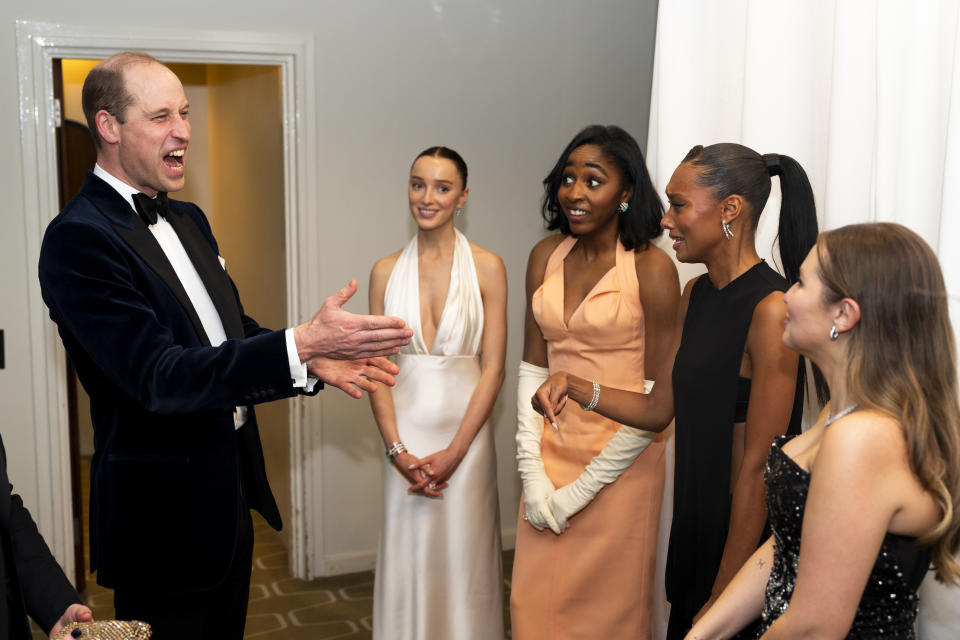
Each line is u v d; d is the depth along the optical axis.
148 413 2.01
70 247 1.87
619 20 4.16
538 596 2.53
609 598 2.46
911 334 1.26
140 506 2.00
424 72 3.88
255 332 2.40
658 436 2.46
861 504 1.22
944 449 1.27
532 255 2.66
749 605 1.52
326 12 3.71
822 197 2.29
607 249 2.45
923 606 1.86
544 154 4.12
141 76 2.00
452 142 3.96
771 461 1.47
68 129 5.60
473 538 2.80
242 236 4.90
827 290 1.32
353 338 1.76
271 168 4.14
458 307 2.79
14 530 1.62
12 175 3.44
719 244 1.95
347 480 3.98
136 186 2.09
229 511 2.07
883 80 1.96
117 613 2.09
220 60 3.62
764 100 2.29
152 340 1.84
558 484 2.53
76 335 1.87
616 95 4.21
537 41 4.04
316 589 3.85
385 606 2.80
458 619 2.79
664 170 2.64
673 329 2.38
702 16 2.58
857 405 1.28
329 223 3.83
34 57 3.41
